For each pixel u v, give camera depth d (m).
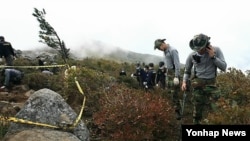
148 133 3.52
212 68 3.61
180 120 4.09
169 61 4.48
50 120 3.27
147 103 3.76
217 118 3.25
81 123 3.42
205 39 3.50
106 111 3.77
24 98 5.60
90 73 5.37
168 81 4.48
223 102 3.50
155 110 3.65
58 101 3.40
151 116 3.60
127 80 8.50
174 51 4.45
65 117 3.35
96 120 3.79
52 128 3.23
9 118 3.26
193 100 3.69
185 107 4.49
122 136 3.49
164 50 4.52
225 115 3.30
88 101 4.84
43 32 9.72
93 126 4.04
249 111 3.32
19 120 3.21
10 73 6.38
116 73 11.74
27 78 6.60
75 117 3.42
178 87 4.42
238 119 3.27
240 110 3.32
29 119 3.24
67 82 5.22
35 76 6.65
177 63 4.40
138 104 3.72
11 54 7.44
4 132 3.26
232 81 5.01
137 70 8.83
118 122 3.59
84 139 3.35
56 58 13.22
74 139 3.12
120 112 3.65
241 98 4.46
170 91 4.51
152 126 3.56
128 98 3.85
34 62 10.63
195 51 3.55
